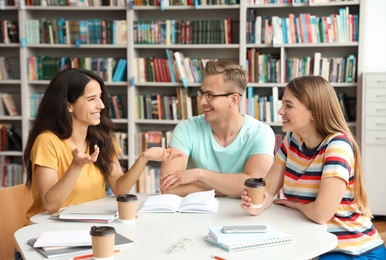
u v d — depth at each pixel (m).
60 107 2.39
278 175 2.35
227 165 2.70
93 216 2.04
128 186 2.51
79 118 2.42
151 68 5.12
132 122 5.16
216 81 2.57
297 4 4.83
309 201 2.18
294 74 4.92
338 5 4.90
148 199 2.28
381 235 4.42
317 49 5.16
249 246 1.69
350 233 2.11
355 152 2.16
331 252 2.10
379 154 4.73
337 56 5.12
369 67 5.05
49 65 5.26
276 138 5.02
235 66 2.61
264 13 5.18
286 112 2.18
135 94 5.21
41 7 5.18
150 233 1.88
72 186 2.18
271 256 1.63
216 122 2.66
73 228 1.95
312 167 2.17
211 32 5.03
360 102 4.83
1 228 2.44
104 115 2.56
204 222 2.02
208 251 1.67
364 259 2.08
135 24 5.10
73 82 2.39
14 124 5.59
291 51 5.22
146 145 5.18
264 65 4.96
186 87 5.09
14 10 5.51
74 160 2.13
